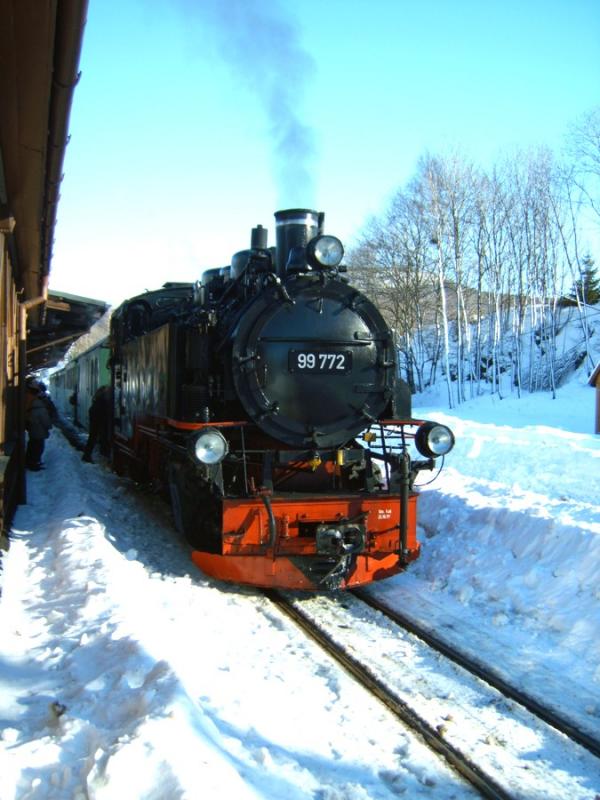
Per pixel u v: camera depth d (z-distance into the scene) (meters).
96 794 2.44
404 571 6.27
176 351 6.84
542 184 32.47
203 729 3.00
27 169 5.50
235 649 4.67
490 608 5.65
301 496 5.96
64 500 8.47
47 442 16.97
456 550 6.73
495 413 24.47
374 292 38.38
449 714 3.94
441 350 39.00
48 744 2.86
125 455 10.98
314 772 3.22
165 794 2.42
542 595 5.52
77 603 4.77
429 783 3.31
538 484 9.89
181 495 6.68
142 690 3.24
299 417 6.30
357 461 6.58
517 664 4.61
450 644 4.95
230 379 6.32
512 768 3.44
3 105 4.49
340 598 6.07
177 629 4.67
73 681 3.64
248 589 6.19
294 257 6.55
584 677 4.40
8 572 5.69
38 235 7.40
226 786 2.54
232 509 5.75
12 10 3.48
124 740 2.70
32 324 14.13
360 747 3.55
